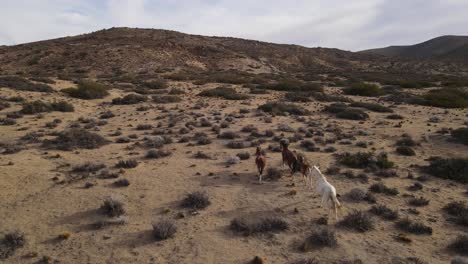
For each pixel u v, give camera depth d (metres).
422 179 14.45
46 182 13.23
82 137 19.66
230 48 116.75
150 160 16.52
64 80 50.75
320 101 40.66
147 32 123.56
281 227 9.90
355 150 19.14
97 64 73.56
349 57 157.88
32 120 25.56
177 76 62.06
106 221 10.08
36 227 9.84
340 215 10.85
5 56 75.50
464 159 15.79
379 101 41.59
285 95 43.25
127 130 23.55
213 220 10.43
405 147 18.91
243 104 36.75
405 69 124.81
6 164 15.11
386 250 8.88
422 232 9.87
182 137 20.75
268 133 22.16
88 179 13.64
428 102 38.84
